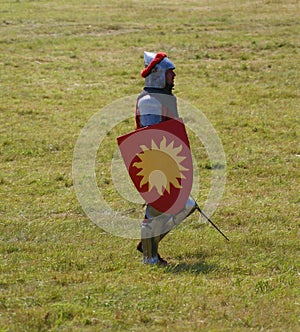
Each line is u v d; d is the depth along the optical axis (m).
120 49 50.34
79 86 40.28
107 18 62.53
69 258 16.61
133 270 15.80
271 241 18.02
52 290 14.30
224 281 15.12
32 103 36.38
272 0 70.12
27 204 22.16
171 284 14.71
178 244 17.80
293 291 14.40
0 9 67.19
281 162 26.70
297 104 36.06
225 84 40.50
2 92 38.44
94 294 14.12
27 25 59.28
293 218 20.34
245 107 35.41
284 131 31.08
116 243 18.11
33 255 17.00
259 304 13.64
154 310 13.41
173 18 62.59
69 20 61.41
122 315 13.05
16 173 25.64
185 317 13.12
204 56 47.91
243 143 29.39
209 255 17.03
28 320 12.83
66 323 12.80
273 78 41.66
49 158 27.69
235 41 52.06
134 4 70.56
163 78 15.77
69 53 48.97
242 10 66.06
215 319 13.03
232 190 23.38
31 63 45.94
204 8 67.81
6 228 19.48
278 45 50.34
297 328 12.69
